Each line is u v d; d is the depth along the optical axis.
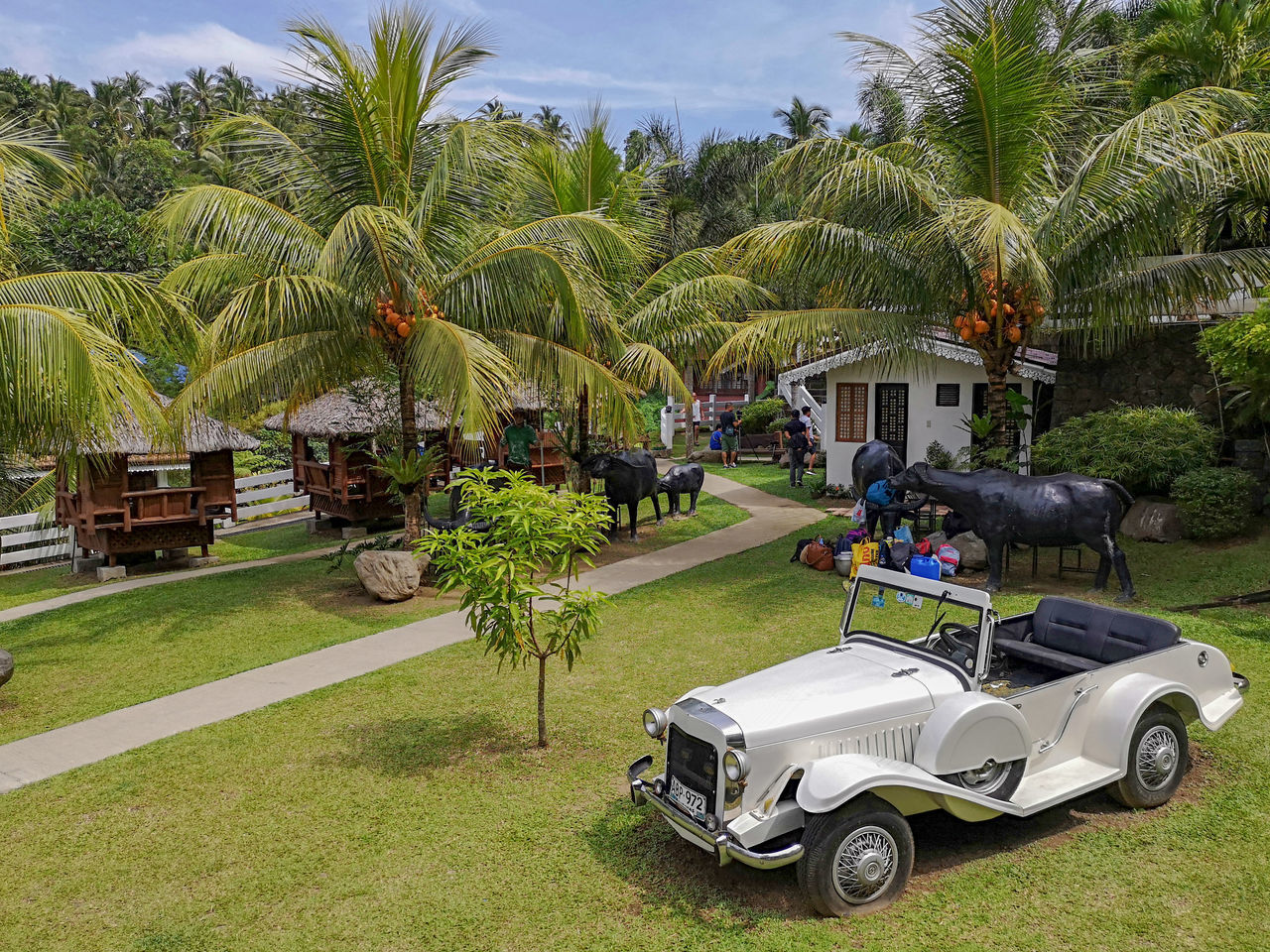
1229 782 5.94
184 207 11.39
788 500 20.09
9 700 9.08
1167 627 5.86
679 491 18.47
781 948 4.39
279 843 5.74
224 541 19.22
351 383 15.45
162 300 10.30
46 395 8.92
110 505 15.16
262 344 12.23
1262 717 6.92
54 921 4.95
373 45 11.95
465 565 6.79
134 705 8.70
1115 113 13.31
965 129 12.20
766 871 5.14
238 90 84.19
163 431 10.31
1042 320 13.21
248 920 4.88
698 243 34.78
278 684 9.09
